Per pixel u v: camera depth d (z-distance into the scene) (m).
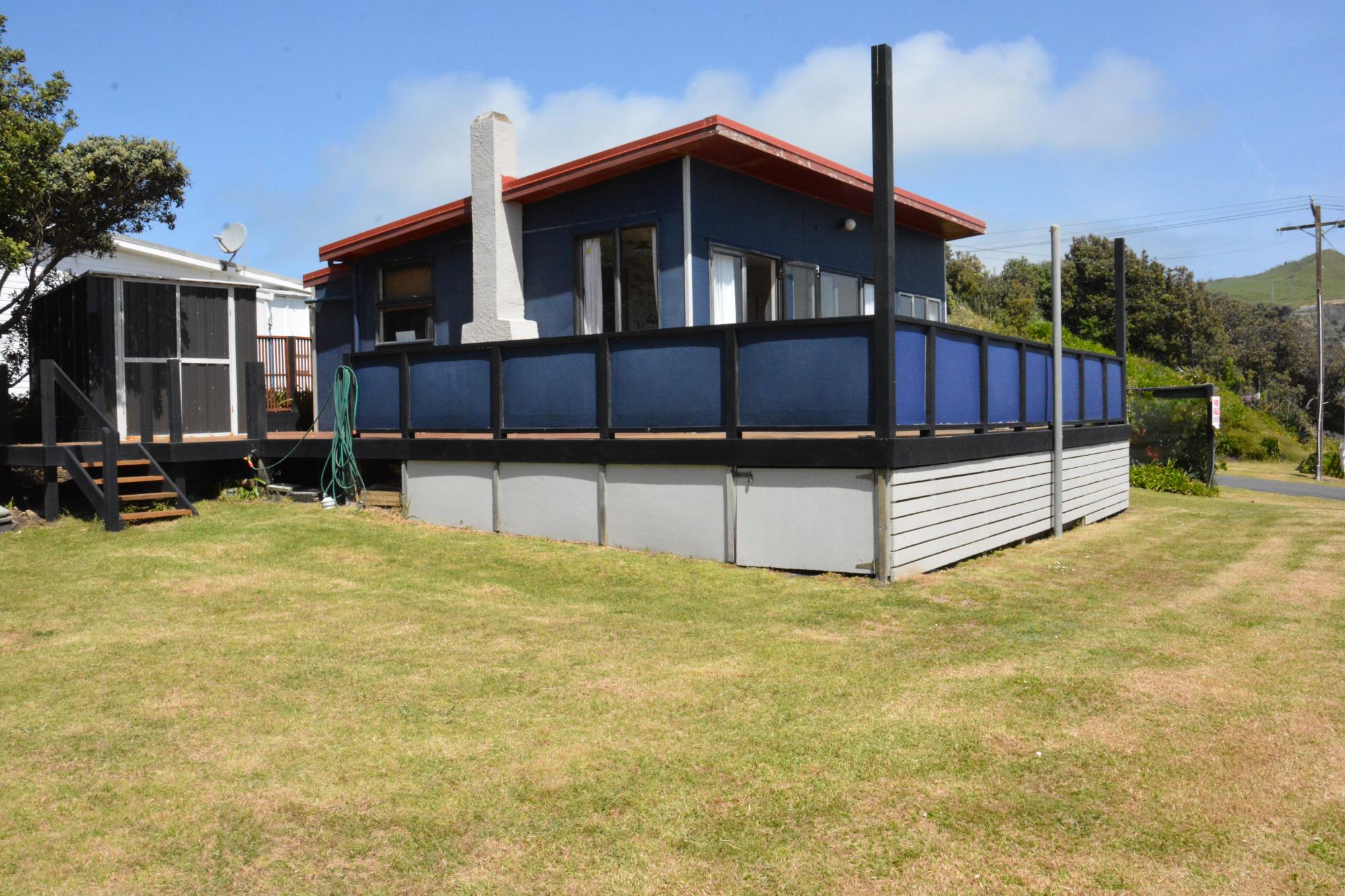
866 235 15.20
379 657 6.23
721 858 3.75
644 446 9.41
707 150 11.05
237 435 13.63
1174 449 20.86
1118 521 14.02
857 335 8.36
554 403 10.08
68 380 10.80
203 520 10.90
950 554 9.48
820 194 13.60
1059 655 6.33
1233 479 26.39
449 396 10.95
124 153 13.28
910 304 16.47
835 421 8.46
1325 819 4.05
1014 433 10.88
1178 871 3.66
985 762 4.59
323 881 3.59
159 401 13.07
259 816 4.07
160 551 9.39
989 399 10.27
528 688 5.65
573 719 5.16
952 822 4.02
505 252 12.63
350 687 5.66
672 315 11.41
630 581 8.38
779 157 11.45
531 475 10.29
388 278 14.86
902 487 8.52
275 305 24.28
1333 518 14.59
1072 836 3.91
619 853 3.78
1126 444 15.42
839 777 4.43
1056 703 5.39
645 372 9.43
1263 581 9.01
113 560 9.02
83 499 11.86
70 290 13.11
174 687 5.64
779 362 8.71
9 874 3.62
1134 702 5.42
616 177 11.90
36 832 3.94
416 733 4.96
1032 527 11.50
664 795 4.26
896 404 8.37
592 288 12.22
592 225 12.15
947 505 9.38
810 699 5.46
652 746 4.79
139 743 4.82
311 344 16.66
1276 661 6.23
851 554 8.50
